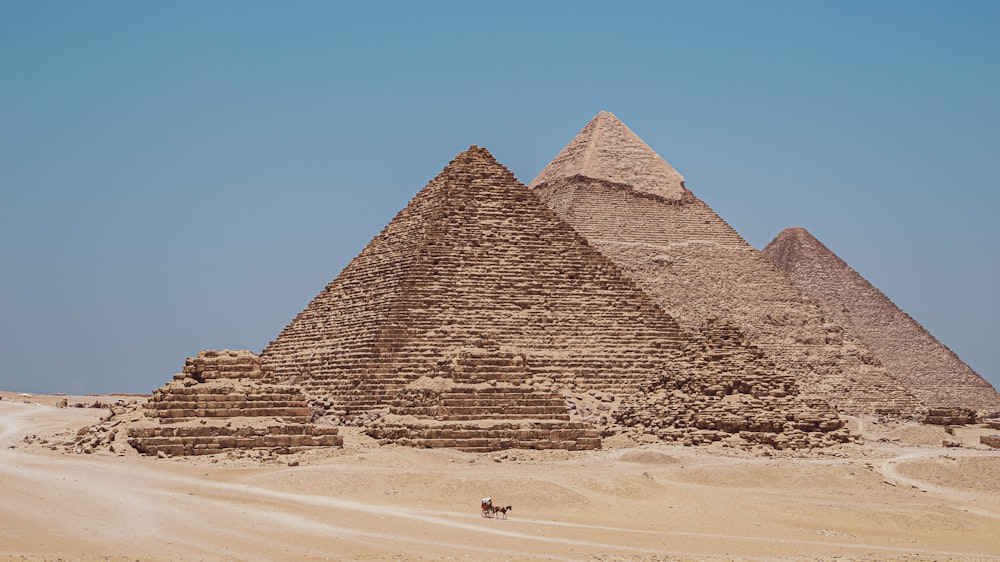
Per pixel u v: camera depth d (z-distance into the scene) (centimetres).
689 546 9606
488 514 10175
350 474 11069
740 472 13775
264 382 12975
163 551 8044
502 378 14925
